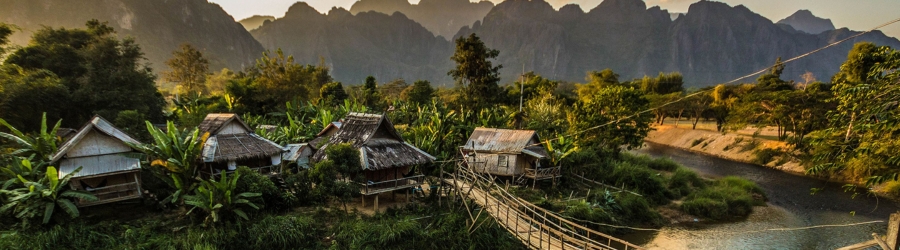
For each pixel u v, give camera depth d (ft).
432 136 105.70
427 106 145.89
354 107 139.85
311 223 63.93
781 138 126.11
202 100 147.02
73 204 56.03
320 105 152.87
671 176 110.42
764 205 93.35
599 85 228.84
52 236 52.06
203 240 56.34
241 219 61.31
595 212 77.82
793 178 114.21
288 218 63.26
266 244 58.44
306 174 72.84
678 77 258.37
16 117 81.00
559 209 78.23
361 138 76.79
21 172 56.65
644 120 117.29
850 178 104.27
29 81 84.12
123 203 64.03
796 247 71.67
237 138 79.46
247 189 63.98
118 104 101.04
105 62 106.93
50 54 102.37
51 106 88.12
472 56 154.81
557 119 132.98
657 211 88.12
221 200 59.88
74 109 95.61
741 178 108.99
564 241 53.57
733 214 87.86
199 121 114.83
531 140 96.89
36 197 53.93
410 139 106.83
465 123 124.67
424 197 81.00
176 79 215.51
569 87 374.02
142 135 93.20
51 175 53.52
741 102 151.23
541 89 181.37
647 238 76.28
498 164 94.48
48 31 111.45
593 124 114.52
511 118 129.70
